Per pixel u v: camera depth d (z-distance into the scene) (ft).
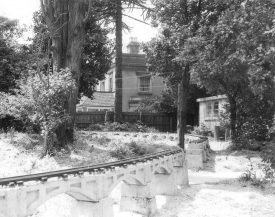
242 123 74.90
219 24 46.52
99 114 113.19
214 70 51.96
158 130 111.45
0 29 66.49
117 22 104.01
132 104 127.13
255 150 68.59
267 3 44.50
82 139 55.98
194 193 36.32
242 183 41.47
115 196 32.65
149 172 28.53
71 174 20.57
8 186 16.69
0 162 39.42
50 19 50.75
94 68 84.74
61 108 48.39
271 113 70.54
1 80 63.62
